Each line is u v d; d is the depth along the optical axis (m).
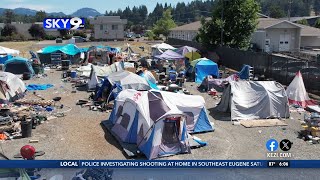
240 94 17.27
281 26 44.53
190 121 14.80
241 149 12.92
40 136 14.17
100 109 18.48
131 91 15.34
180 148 12.45
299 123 16.22
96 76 23.72
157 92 14.56
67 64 34.16
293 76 23.81
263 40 44.72
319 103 19.31
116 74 20.64
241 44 37.38
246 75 26.27
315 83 21.62
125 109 14.18
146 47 58.25
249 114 16.94
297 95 19.31
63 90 24.11
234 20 36.66
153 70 31.84
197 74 27.11
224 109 18.03
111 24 91.94
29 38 86.88
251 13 36.81
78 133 14.66
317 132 13.90
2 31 86.19
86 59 38.25
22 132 13.97
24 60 29.61
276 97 17.09
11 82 20.61
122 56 38.25
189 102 14.91
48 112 17.95
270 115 16.97
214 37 37.78
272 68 26.50
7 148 12.74
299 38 45.34
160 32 88.56
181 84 25.36
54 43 67.69
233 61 33.53
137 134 12.98
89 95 22.25
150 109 13.30
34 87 24.89
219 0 37.47
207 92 23.38
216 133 14.85
